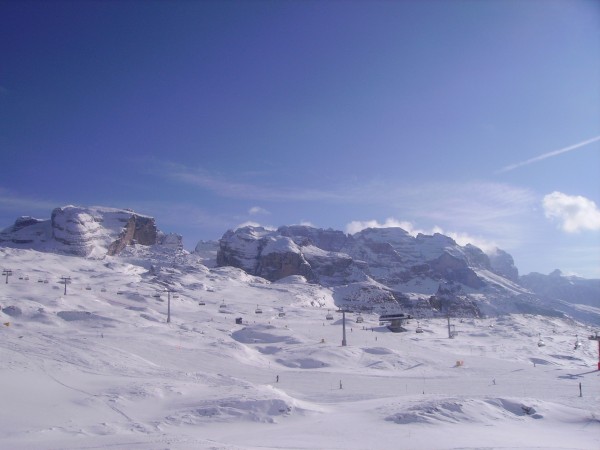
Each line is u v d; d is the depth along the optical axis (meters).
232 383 46.34
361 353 80.31
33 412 31.27
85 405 33.88
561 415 37.12
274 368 66.88
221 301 178.75
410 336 120.56
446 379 59.81
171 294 170.00
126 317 103.44
